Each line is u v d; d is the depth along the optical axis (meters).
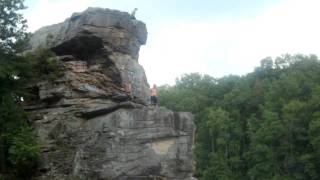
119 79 34.53
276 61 128.88
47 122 32.69
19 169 31.58
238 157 99.06
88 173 30.83
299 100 103.88
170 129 31.92
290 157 91.62
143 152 31.28
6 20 32.75
